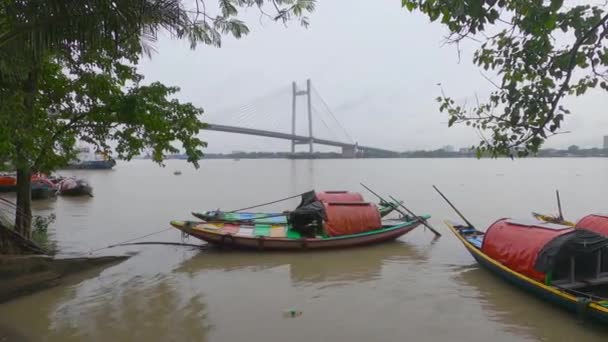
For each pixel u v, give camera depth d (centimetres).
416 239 1439
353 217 1327
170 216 2011
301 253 1241
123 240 1427
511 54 372
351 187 3853
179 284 956
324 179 5025
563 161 13188
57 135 1045
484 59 389
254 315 777
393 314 783
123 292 899
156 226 1709
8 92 691
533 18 324
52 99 1057
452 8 334
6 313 779
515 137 371
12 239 994
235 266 1110
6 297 837
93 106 1077
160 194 3186
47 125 1006
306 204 1438
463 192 3272
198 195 3108
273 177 5506
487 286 938
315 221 1328
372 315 779
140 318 761
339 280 990
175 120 1088
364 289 923
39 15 481
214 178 5419
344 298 866
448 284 955
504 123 374
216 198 2894
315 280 990
